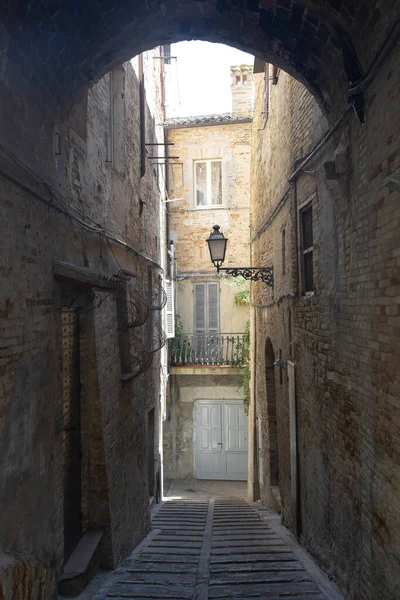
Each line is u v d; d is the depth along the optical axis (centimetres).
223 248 926
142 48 593
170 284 1491
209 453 1602
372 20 389
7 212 372
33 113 438
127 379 734
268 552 683
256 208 1307
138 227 945
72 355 589
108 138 761
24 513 398
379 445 410
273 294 1004
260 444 1248
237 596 482
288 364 840
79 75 530
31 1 383
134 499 791
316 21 465
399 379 368
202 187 1653
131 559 665
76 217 557
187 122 1606
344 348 515
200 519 993
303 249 740
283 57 568
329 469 577
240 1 509
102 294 644
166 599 475
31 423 417
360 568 455
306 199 694
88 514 612
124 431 744
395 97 366
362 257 452
